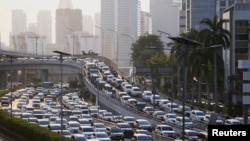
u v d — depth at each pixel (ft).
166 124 570.87
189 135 480.64
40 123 551.59
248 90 529.45
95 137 441.27
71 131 496.64
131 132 502.79
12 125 470.80
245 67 590.55
